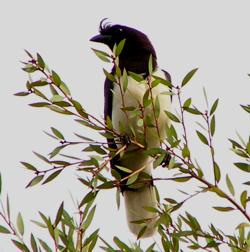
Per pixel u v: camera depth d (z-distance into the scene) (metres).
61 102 7.46
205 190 7.29
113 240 7.16
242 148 7.25
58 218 6.58
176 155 7.45
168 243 7.29
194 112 7.36
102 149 7.51
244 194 7.19
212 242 7.21
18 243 6.46
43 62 7.45
